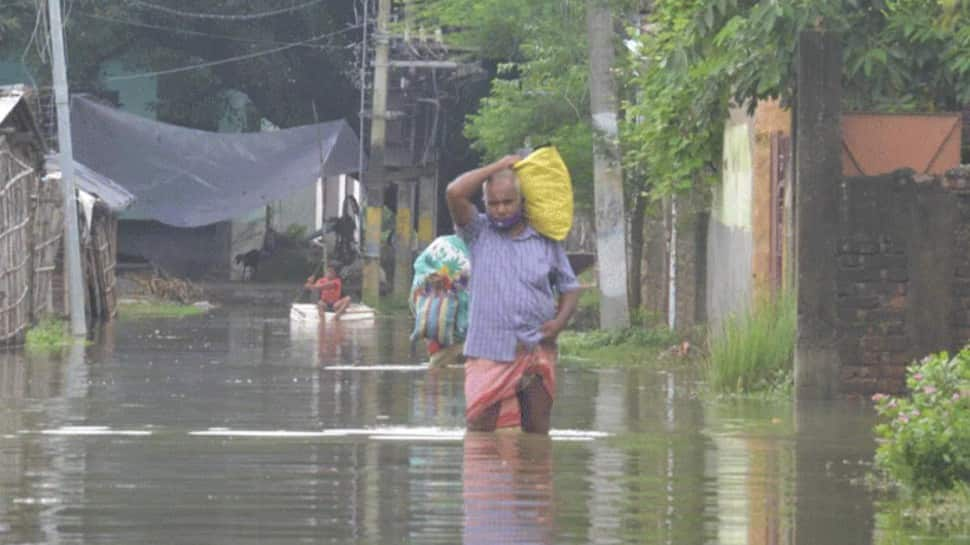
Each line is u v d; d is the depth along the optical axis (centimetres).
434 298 3381
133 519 1292
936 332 2581
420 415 2262
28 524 1267
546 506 1380
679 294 4538
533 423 1989
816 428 2122
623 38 5209
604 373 3266
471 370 1984
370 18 7862
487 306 1962
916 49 3009
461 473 1584
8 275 4250
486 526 1272
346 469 1606
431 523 1281
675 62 3216
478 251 1977
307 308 6309
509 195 1938
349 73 8844
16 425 2088
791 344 2758
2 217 4256
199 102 9000
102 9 8419
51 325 4778
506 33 5756
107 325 5466
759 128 3397
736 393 2711
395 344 4366
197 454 1731
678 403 2530
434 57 7188
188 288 7612
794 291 2872
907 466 1509
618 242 4338
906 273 2581
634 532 1257
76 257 4909
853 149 2673
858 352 2583
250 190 7862
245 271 9406
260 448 1803
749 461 1720
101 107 7762
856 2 2958
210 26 8625
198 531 1238
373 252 7225
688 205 4328
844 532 1273
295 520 1291
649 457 1748
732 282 3709
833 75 2570
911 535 1262
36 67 8400
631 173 4875
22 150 4866
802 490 1498
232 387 2786
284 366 3416
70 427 2062
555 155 1967
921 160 2675
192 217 7788
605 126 4359
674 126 3847
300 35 8769
